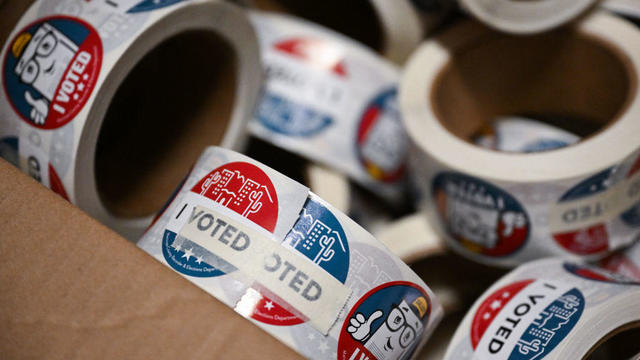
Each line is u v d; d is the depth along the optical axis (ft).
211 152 1.44
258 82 1.71
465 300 1.87
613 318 1.45
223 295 1.35
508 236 1.60
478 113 1.85
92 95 1.43
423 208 1.71
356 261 1.37
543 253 1.60
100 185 1.64
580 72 1.75
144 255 1.32
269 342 1.28
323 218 1.37
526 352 1.44
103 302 1.30
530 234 1.58
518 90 1.83
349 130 1.78
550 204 1.54
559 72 1.77
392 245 1.74
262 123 1.77
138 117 1.75
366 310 1.37
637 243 1.65
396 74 1.82
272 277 1.35
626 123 1.56
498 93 1.83
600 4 1.72
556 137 1.87
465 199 1.60
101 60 1.43
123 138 1.73
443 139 1.62
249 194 1.38
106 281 1.31
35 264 1.32
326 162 1.78
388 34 1.88
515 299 1.51
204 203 1.39
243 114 1.72
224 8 1.56
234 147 1.73
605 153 1.53
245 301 1.35
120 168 1.69
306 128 1.77
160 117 1.74
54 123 1.44
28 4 1.47
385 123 1.82
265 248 1.36
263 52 1.79
